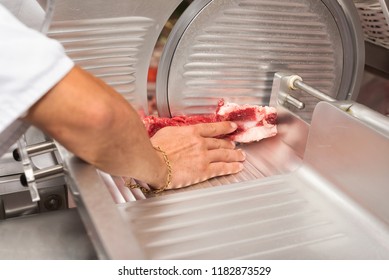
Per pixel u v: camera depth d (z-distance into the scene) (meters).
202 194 1.18
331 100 1.23
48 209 1.29
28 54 0.69
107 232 0.71
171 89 1.38
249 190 1.21
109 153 0.87
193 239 1.02
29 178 0.92
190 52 1.34
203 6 1.28
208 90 1.42
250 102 1.48
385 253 1.02
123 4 1.19
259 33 1.37
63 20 1.15
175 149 1.26
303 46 1.44
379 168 1.04
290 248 1.01
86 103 0.75
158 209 1.11
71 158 0.88
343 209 1.15
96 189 0.80
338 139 1.15
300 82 1.36
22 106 0.71
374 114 1.13
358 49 1.49
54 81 0.71
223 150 1.36
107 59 1.26
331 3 1.39
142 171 1.04
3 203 1.25
